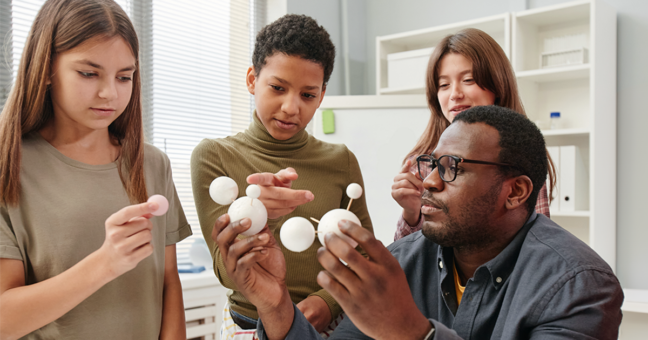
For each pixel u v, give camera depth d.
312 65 1.00
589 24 2.45
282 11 2.82
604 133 2.30
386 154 2.32
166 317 1.01
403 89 2.77
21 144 0.85
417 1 3.13
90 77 0.81
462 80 1.39
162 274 1.00
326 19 3.08
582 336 0.65
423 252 0.94
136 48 0.92
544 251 0.75
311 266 1.09
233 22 2.71
